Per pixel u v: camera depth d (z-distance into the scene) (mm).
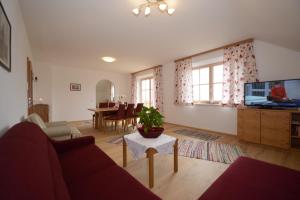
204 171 2123
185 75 4891
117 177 1208
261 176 1180
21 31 2439
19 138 859
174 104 5391
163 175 2021
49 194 543
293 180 1130
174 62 5320
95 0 2205
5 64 1383
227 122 3969
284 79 3104
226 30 3068
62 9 2396
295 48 2949
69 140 1822
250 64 3449
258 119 3100
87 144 1949
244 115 3303
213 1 2201
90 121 6367
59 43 3752
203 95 4684
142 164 2346
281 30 2518
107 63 5715
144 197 973
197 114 4680
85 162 1470
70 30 3078
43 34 3234
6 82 1452
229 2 2193
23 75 2613
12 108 1709
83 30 3088
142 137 2092
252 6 2121
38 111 5152
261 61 3387
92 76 6883
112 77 7480
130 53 4523
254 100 3275
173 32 3176
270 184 1084
